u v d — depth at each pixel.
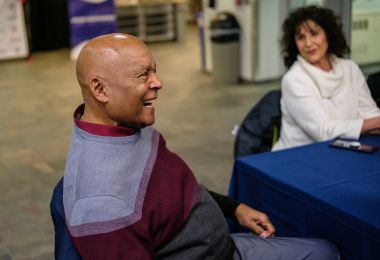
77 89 6.54
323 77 2.24
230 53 6.37
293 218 1.62
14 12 8.47
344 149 1.93
